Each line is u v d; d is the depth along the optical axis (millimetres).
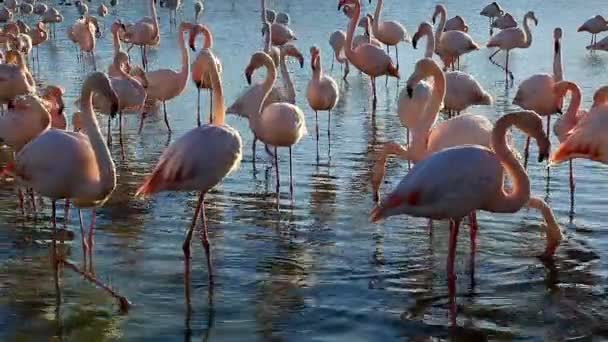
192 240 7859
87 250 7574
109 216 8617
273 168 10562
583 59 19422
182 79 12688
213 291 6637
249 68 9352
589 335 5770
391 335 5828
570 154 7750
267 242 7789
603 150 7543
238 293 6602
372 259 7312
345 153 11312
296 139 9211
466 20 28250
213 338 5805
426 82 10672
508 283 6719
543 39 23078
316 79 11914
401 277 6895
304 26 26688
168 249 7629
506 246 7582
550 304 6297
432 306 6301
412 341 5730
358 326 5977
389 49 21969
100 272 7051
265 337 5809
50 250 7613
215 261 7309
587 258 7219
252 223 8359
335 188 9609
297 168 10547
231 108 11406
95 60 20797
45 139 6527
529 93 10328
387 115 13969
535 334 5801
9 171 6812
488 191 6027
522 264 7121
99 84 6340
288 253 7492
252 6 33781
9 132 8898
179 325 6016
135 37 19109
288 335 5836
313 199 9180
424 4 33062
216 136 6660
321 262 7254
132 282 6832
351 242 7770
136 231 8148
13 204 9086
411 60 20266
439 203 5938
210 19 29391
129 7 35000
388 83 17422
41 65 19828
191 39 12586
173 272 7055
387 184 9719
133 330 5930
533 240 7719
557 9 30375
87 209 8812
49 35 26578
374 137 12289
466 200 5961
